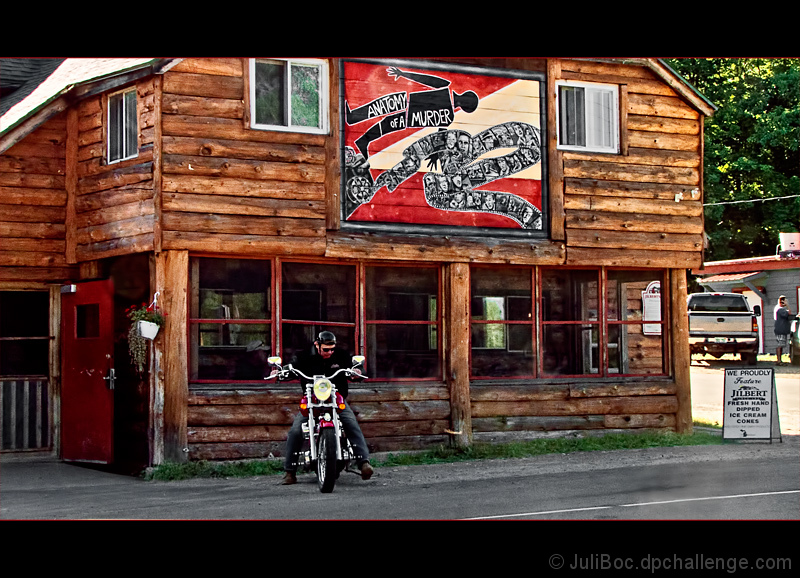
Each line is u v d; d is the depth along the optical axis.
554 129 15.70
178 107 13.33
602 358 16.06
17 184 14.38
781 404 21.48
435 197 14.90
